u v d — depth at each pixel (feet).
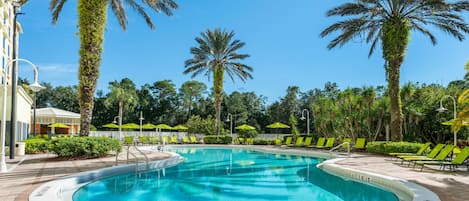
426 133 80.84
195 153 79.00
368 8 61.36
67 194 28.17
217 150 89.92
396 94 61.26
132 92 192.03
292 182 34.91
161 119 205.57
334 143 82.79
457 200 22.06
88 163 44.86
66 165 42.70
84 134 53.11
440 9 57.36
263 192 29.50
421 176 32.89
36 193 24.29
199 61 112.98
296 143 92.22
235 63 114.32
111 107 192.85
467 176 33.06
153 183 33.96
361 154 62.75
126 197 27.27
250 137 123.65
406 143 57.67
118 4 56.03
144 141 108.99
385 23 61.11
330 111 88.38
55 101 207.72
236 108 196.13
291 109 199.31
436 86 90.12
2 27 94.84
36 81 40.86
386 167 40.75
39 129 152.15
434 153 42.27
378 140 81.61
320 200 26.35
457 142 74.08
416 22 63.05
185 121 204.54
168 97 210.18
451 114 76.02
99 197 27.25
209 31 112.47
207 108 204.23
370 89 78.64
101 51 54.13
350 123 83.51
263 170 45.03
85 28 52.75
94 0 52.90
